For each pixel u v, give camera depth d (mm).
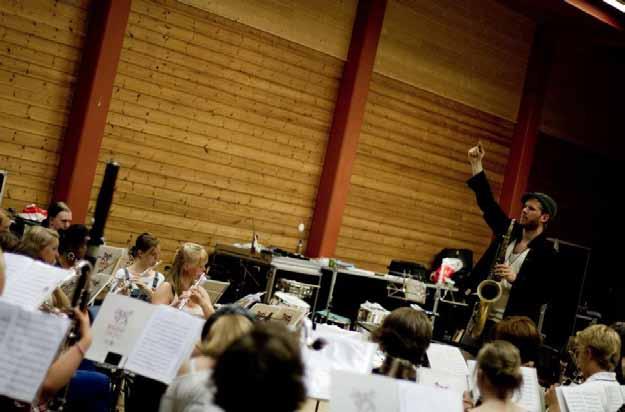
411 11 13031
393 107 13125
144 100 10492
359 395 4207
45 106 9711
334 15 12141
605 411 5430
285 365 2670
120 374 5965
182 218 11070
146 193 10680
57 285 4438
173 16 10586
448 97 13805
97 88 9742
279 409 2648
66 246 6766
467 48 13906
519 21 14562
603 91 16469
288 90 11836
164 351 4402
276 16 11523
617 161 17188
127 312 4684
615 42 14656
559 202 16234
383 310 9875
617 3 12891
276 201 11977
